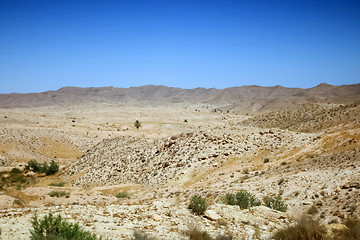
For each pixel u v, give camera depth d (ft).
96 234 28.86
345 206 51.26
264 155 122.83
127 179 128.67
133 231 32.19
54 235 24.89
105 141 202.39
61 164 238.68
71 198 65.72
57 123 456.45
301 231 33.47
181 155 130.62
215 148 130.11
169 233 32.83
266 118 339.36
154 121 636.89
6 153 231.50
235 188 81.35
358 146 108.37
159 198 70.28
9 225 32.19
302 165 96.89
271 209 49.98
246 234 35.19
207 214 42.57
